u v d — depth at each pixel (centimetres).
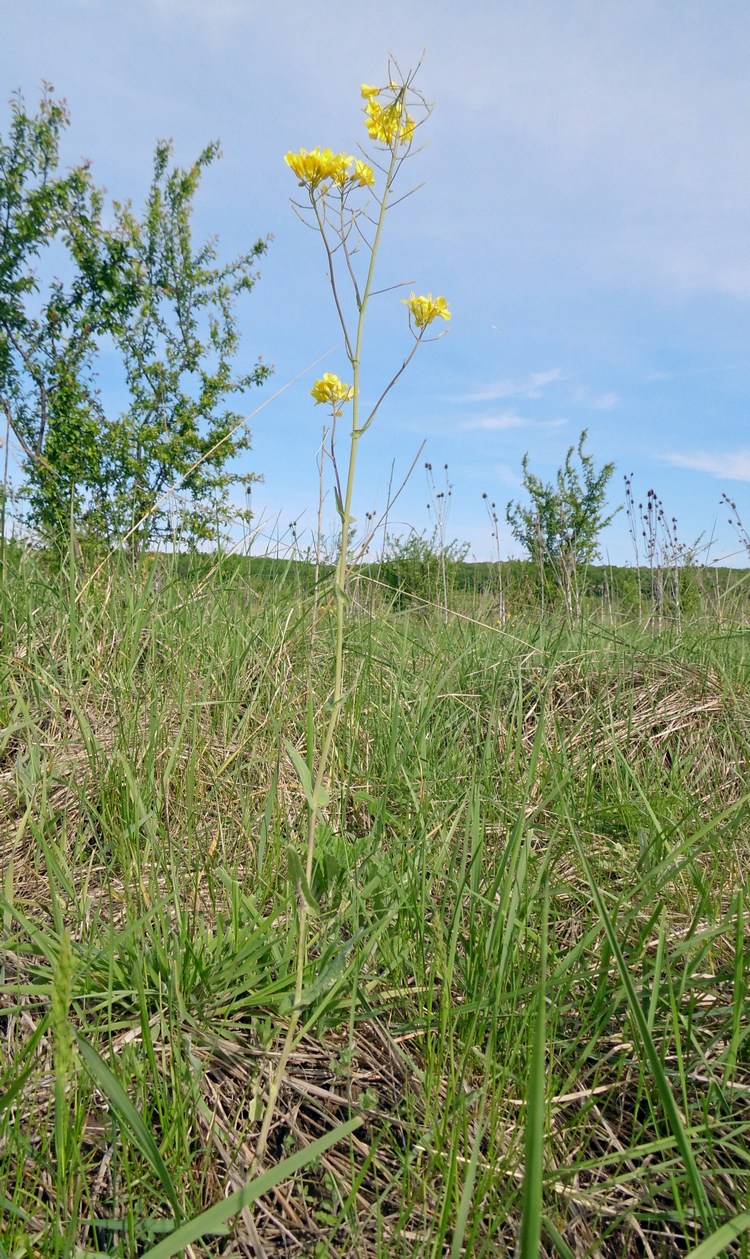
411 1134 120
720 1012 140
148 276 927
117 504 773
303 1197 110
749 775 263
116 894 174
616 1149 118
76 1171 105
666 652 354
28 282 834
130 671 247
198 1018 135
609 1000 145
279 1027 137
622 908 177
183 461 852
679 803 231
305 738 242
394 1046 134
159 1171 98
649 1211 110
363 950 136
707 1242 75
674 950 155
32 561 321
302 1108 127
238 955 142
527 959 152
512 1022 130
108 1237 102
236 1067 129
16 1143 106
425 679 289
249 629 297
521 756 256
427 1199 110
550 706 302
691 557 477
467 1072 130
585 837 212
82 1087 112
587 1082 132
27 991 125
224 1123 120
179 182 927
